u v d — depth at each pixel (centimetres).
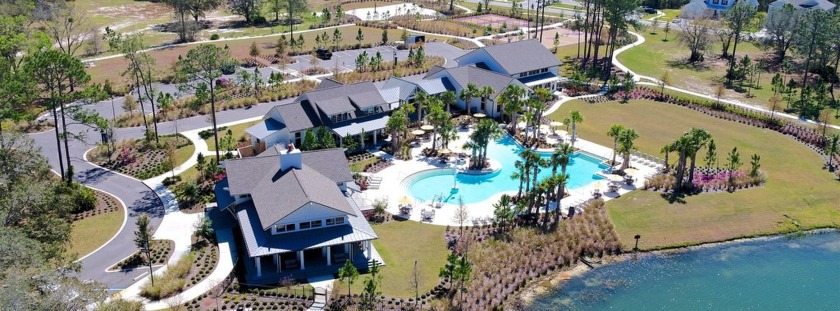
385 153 9494
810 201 8262
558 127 10638
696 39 14888
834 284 6669
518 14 19750
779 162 9362
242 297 6044
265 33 17275
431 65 14012
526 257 6881
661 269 6900
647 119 11162
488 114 11088
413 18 18950
